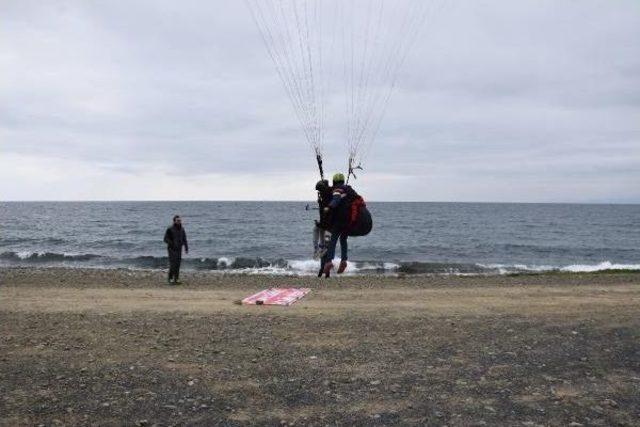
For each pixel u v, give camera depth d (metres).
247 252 37.84
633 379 6.04
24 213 119.38
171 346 7.38
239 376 6.12
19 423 4.78
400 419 4.99
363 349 7.25
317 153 7.70
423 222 85.00
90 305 11.29
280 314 9.95
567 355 6.94
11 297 12.84
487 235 57.56
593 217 111.75
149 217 97.94
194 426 4.82
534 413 5.12
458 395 5.56
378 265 27.73
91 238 48.19
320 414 5.10
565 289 15.21
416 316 9.70
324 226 7.11
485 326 8.73
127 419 4.93
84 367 6.39
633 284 17.45
